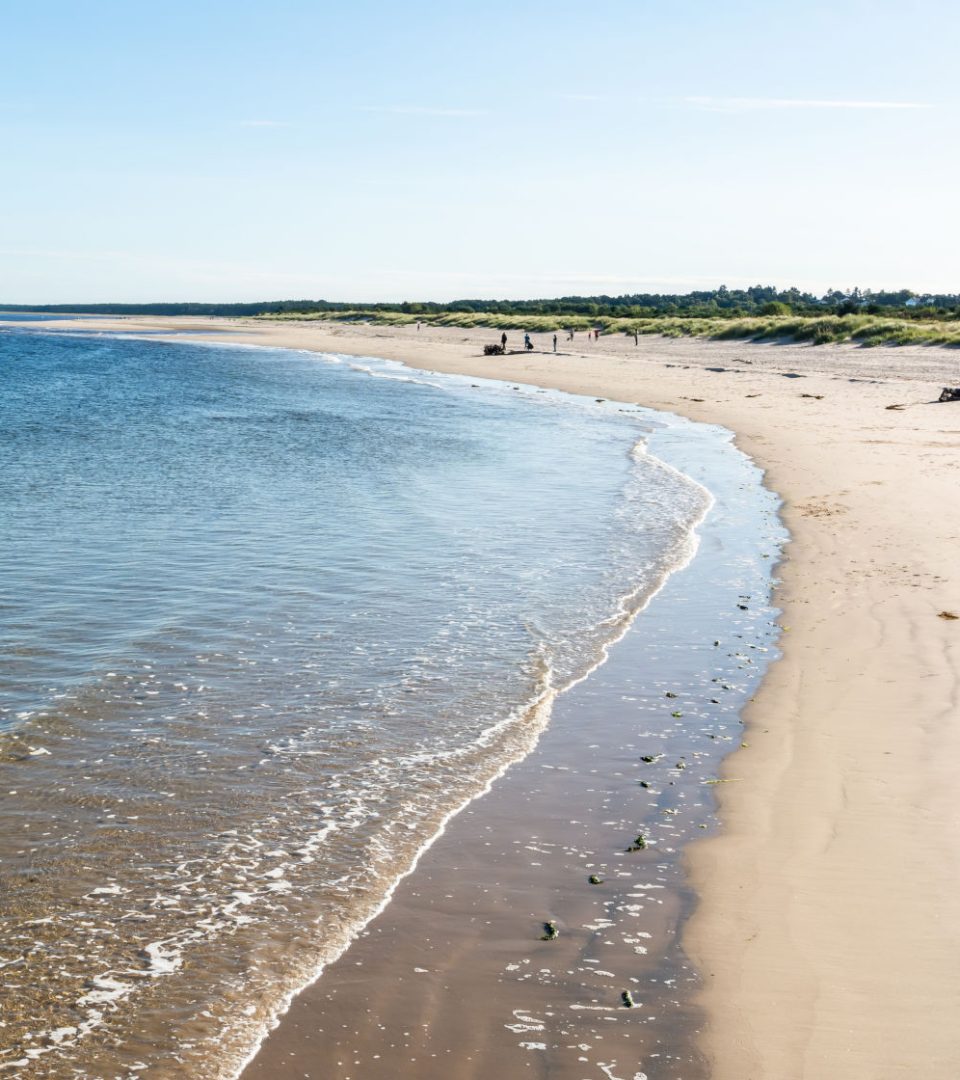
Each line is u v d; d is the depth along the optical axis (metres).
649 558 16.36
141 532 17.92
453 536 17.84
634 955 6.01
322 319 189.00
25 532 17.80
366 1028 5.41
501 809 8.02
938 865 6.79
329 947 6.17
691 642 12.20
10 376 62.88
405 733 9.50
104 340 122.25
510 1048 5.22
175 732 9.42
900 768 8.34
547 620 13.09
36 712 9.80
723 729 9.56
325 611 13.32
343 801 8.13
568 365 65.88
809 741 9.05
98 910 6.56
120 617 12.95
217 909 6.59
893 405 37.31
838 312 88.50
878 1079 4.81
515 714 9.98
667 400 43.78
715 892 6.66
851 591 13.83
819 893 6.54
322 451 29.11
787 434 31.27
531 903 6.64
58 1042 5.32
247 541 17.30
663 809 7.97
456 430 34.56
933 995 5.43
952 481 21.55
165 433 33.59
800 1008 5.39
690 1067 5.01
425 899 6.71
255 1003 5.64
